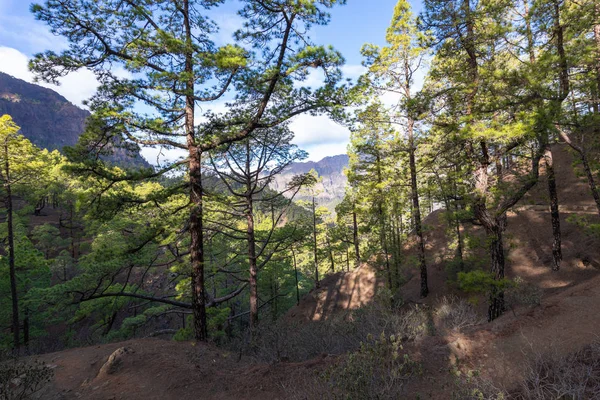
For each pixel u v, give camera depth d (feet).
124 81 28.19
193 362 24.72
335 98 31.40
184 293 55.67
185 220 37.11
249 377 21.77
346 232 93.86
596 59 33.12
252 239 49.06
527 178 34.06
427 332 27.02
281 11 31.42
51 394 20.10
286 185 53.52
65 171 26.73
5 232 78.95
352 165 68.23
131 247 32.71
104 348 29.09
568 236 57.06
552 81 31.19
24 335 71.15
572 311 26.02
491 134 29.07
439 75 37.37
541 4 31.86
